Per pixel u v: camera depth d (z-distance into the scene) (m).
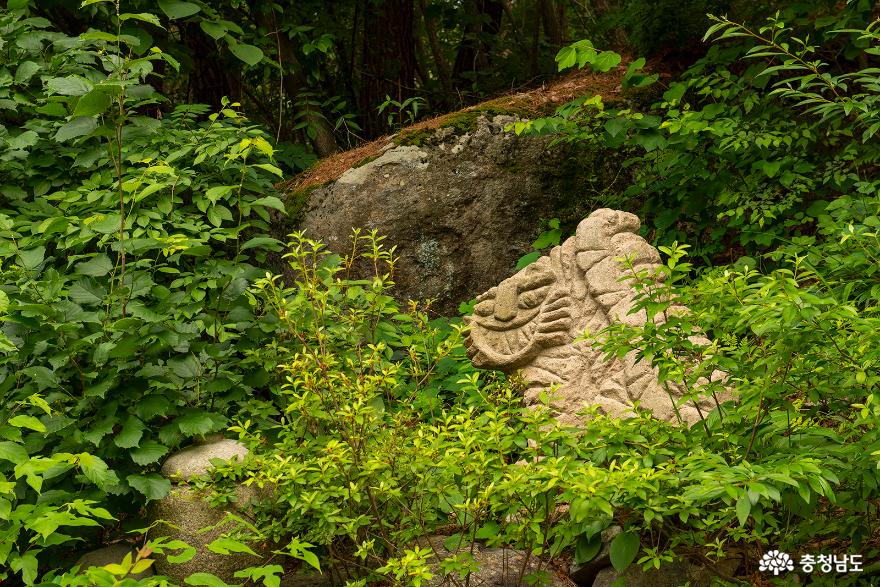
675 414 3.62
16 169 5.21
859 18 5.45
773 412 3.06
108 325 3.80
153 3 6.00
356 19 8.53
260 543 3.62
